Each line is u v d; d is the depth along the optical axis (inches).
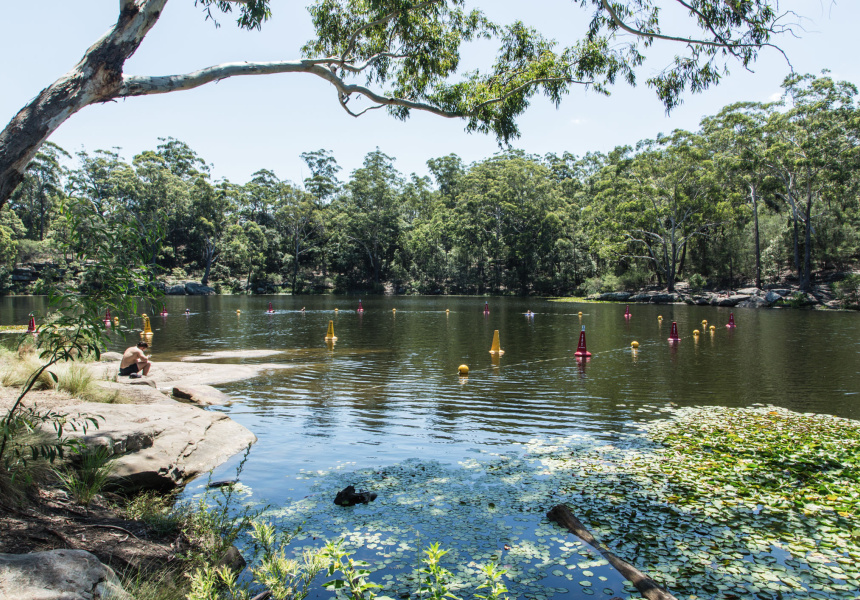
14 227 2726.4
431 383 535.2
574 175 3543.3
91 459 237.0
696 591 171.9
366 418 400.8
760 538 207.6
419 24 521.7
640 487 260.7
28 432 233.5
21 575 131.3
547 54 529.3
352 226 3218.5
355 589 135.4
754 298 1871.3
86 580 139.1
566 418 399.5
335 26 537.0
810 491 253.1
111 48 233.5
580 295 2785.4
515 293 3046.3
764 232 2144.4
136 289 184.5
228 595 156.0
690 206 2132.1
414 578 178.9
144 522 211.5
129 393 399.5
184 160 3725.4
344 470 288.7
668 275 2220.7
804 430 359.9
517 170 2883.9
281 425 381.1
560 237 2874.0
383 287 3289.9
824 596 168.4
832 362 657.0
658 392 490.9
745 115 1916.8
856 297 1681.8
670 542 205.0
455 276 3149.6
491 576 143.3
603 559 193.6
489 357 712.4
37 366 371.6
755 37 455.8
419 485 265.9
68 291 181.0
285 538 183.9
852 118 1732.3
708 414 407.5
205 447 312.3
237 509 237.1
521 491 257.0
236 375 570.3
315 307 1878.7
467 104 525.3
